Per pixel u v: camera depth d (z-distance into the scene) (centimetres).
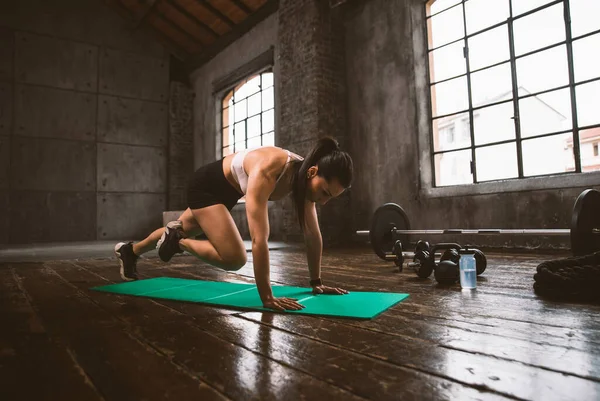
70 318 161
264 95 792
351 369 100
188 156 987
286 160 175
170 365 106
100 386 92
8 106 802
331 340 125
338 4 603
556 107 408
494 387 88
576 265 203
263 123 796
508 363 103
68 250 566
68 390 90
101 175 886
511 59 440
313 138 596
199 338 130
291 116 638
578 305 169
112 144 902
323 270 310
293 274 289
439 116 511
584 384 89
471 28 480
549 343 118
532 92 423
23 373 101
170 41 964
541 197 407
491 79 460
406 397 84
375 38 585
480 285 222
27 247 650
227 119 912
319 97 598
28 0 829
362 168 599
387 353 112
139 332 138
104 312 172
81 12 880
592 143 593
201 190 197
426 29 526
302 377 96
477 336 127
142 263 389
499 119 480
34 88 828
